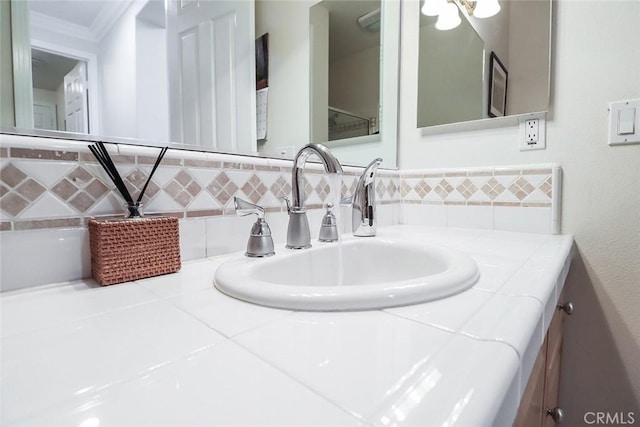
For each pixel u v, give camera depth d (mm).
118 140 578
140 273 507
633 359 863
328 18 1053
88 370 255
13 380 241
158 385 234
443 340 295
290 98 931
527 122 992
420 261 713
